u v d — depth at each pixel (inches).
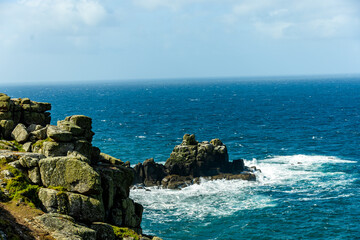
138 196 2009.1
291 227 1619.1
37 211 743.7
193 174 2290.8
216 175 2297.0
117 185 979.3
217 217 1721.2
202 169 2316.7
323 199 1929.1
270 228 1609.3
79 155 944.9
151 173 2230.6
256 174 2365.9
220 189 2107.5
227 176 2271.2
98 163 1053.2
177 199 1963.6
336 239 1513.3
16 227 658.2
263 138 3688.5
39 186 845.2
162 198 1980.8
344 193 2012.8
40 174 853.8
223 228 1611.7
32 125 1135.0
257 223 1657.2
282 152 3043.8
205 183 2207.2
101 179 911.7
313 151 3075.8
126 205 969.5
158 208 1834.4
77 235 695.7
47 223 706.2
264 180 2253.9
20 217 704.4
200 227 1620.3
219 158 2365.9
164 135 3882.9
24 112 1235.9
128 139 3622.0
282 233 1566.2
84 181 821.9
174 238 1515.7
